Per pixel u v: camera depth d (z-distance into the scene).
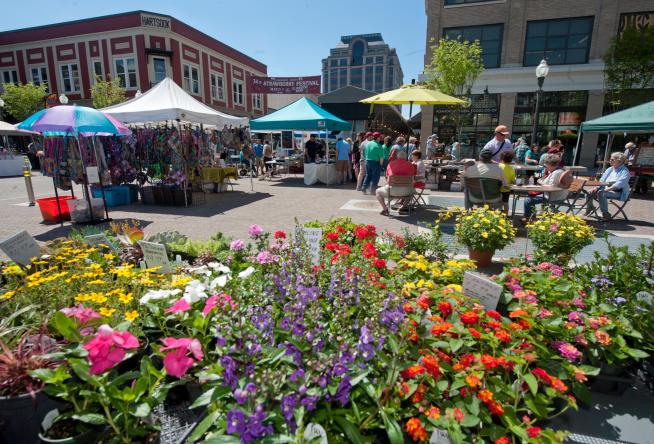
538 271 3.19
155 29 26.12
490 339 2.19
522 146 12.83
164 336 2.48
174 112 8.86
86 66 27.67
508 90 21.03
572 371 2.30
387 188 8.32
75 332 1.91
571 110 20.50
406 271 3.29
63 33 27.52
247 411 1.51
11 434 1.80
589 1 19.25
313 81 23.02
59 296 2.66
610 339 2.47
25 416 1.79
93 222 7.67
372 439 1.78
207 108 10.82
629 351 2.52
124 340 1.71
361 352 1.89
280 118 13.88
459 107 17.80
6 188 14.02
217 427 1.83
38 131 6.32
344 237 4.48
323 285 2.88
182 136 9.74
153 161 10.89
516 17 20.28
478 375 1.95
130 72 27.02
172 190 9.81
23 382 1.85
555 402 2.42
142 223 7.67
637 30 16.44
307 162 16.56
